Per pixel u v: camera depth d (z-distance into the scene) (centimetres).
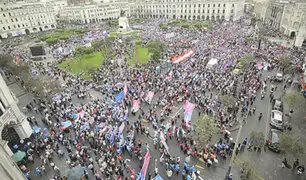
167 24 12169
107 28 12675
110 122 3500
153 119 3494
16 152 2927
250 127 3369
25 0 15450
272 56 5988
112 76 5369
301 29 7238
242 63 5159
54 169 2694
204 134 2705
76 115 3606
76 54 7400
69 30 12325
